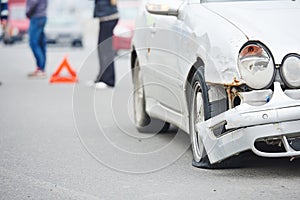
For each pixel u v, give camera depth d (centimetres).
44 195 916
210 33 969
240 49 920
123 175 1011
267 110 898
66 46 3919
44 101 1830
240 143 908
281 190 891
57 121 1506
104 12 1953
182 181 955
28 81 2325
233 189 903
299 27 948
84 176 1012
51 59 3195
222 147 928
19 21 4181
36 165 1092
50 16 3953
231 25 956
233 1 1058
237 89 931
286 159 1035
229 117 907
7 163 1112
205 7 1043
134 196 894
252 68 911
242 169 997
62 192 927
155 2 1095
